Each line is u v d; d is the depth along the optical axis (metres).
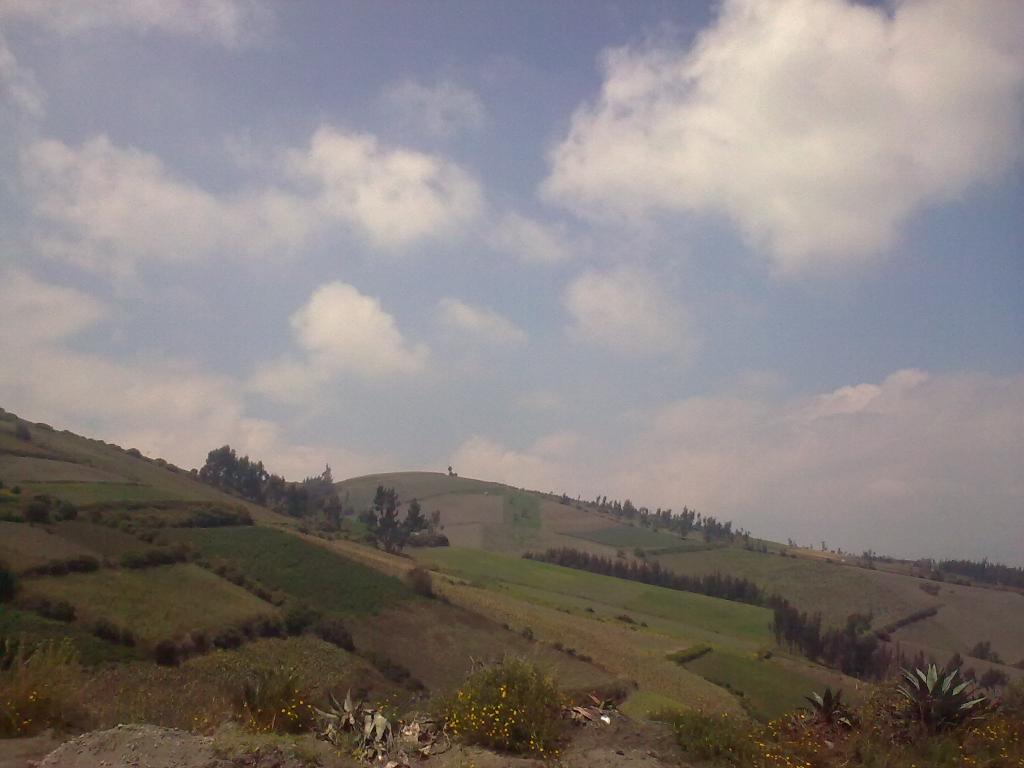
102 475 79.44
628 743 10.80
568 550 133.12
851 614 96.25
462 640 59.56
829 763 10.09
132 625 41.62
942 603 102.25
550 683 11.39
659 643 68.62
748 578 123.00
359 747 10.02
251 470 125.50
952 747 10.09
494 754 10.18
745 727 11.28
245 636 46.88
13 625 36.56
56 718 10.45
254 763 8.82
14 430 86.50
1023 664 74.81
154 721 10.66
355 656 49.62
